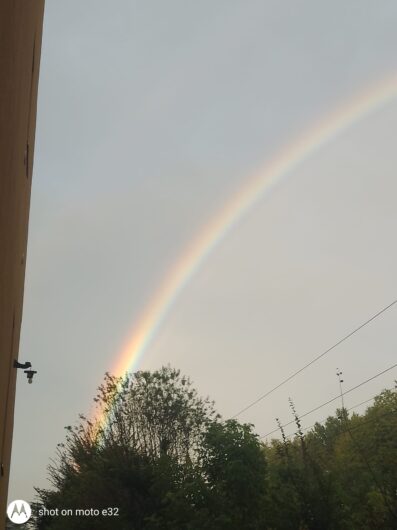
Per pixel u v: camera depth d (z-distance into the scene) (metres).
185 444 32.75
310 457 20.98
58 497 33.91
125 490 27.30
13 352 14.78
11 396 15.63
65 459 35.03
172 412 33.28
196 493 21.20
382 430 31.03
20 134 10.66
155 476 25.50
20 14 8.40
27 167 14.16
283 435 21.53
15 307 14.06
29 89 12.20
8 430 15.27
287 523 19.05
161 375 34.22
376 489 21.58
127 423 32.75
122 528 26.36
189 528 19.98
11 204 10.05
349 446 32.34
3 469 14.25
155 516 24.02
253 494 21.08
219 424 23.12
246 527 20.47
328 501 19.05
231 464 21.34
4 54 7.07
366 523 19.67
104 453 30.73
